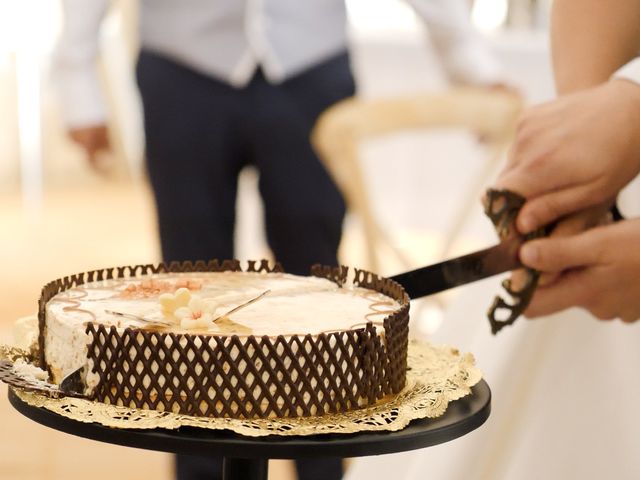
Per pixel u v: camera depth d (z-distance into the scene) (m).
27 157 6.62
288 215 2.56
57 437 3.01
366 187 2.80
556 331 1.51
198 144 2.48
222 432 0.87
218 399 0.90
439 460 1.51
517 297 1.18
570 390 1.52
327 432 0.86
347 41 2.59
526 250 1.15
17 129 6.61
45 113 6.70
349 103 2.64
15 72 6.58
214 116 2.47
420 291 1.15
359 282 1.17
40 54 6.52
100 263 4.96
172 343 0.90
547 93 3.63
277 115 2.48
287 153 2.51
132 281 1.16
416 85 4.25
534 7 4.90
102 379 0.92
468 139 4.35
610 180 1.17
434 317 3.34
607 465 1.50
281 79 2.47
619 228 1.15
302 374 0.91
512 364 1.51
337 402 0.93
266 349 0.91
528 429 1.54
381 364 0.96
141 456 2.92
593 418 1.51
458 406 0.97
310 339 0.91
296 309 1.04
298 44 2.48
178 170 2.50
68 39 2.80
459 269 1.15
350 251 5.03
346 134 2.65
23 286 4.51
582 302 1.20
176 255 2.54
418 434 0.88
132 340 0.90
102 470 2.79
